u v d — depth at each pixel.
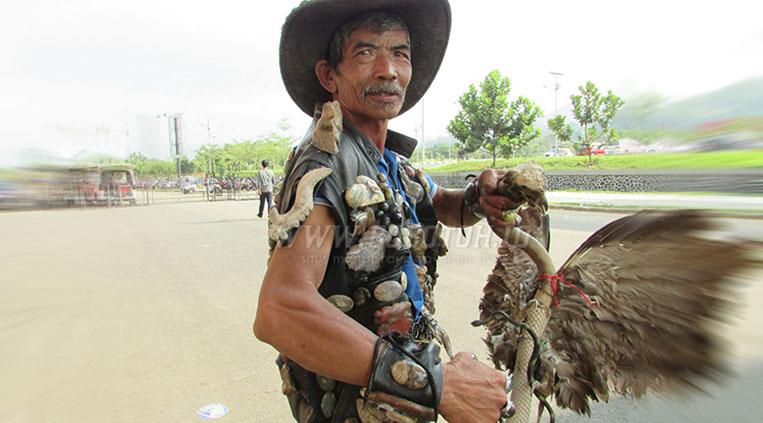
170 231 10.38
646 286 1.04
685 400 1.02
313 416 1.09
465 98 22.95
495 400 0.92
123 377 3.05
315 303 0.88
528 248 1.12
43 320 4.07
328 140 0.99
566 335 1.12
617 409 2.56
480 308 1.29
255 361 3.29
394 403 0.87
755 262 0.93
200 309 4.43
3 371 3.07
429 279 1.28
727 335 0.97
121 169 17.83
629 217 1.08
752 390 2.40
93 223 11.99
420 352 0.91
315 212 0.94
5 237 9.53
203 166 42.03
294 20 1.17
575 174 12.09
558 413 2.57
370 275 1.04
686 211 0.98
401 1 1.18
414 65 1.45
